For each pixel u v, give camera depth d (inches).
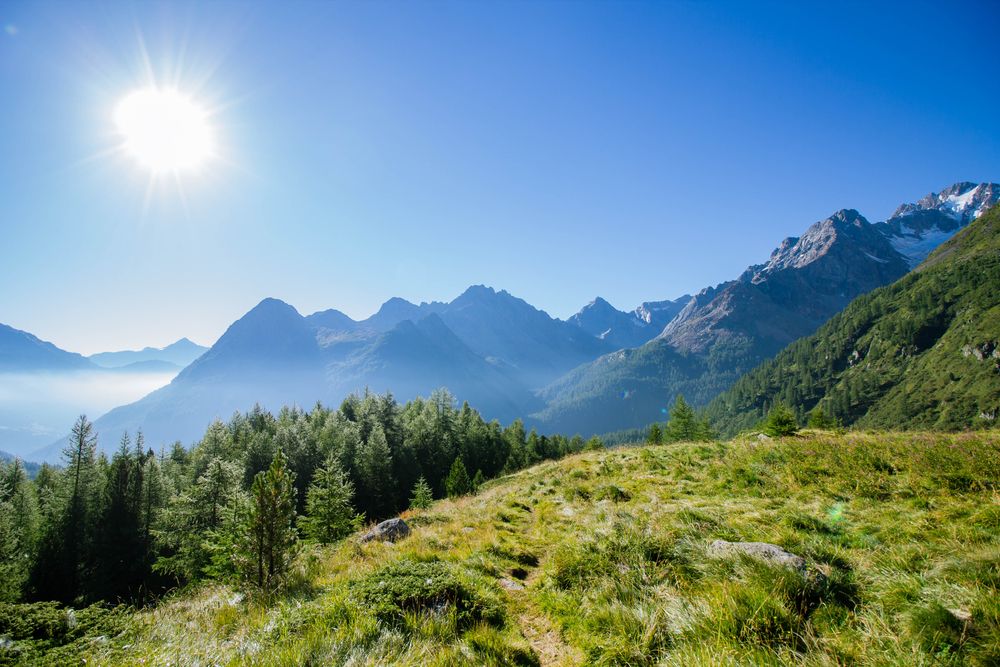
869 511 361.7
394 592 279.3
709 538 319.6
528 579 356.2
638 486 581.9
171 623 295.9
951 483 401.1
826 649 183.2
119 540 1695.4
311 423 3390.7
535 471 1014.4
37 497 2103.8
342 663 204.4
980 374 5925.2
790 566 244.1
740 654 188.7
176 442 3129.9
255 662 205.3
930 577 223.5
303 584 355.6
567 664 224.4
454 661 211.2
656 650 212.7
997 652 163.3
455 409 3986.2
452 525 523.5
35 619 275.6
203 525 1509.6
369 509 2374.5
